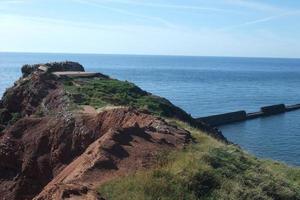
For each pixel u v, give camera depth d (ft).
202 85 600.39
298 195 80.07
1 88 477.36
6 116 169.07
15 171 118.32
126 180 65.98
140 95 168.14
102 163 70.90
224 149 90.27
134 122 98.27
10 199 110.32
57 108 143.43
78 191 60.80
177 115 157.28
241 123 317.42
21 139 123.44
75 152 108.06
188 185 66.95
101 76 202.39
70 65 231.71
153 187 64.28
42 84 170.60
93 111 129.49
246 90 556.10
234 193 68.59
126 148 77.15
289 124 316.81
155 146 80.64
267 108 358.64
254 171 82.28
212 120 303.68
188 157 75.56
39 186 110.01
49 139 116.88
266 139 259.60
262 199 70.54
